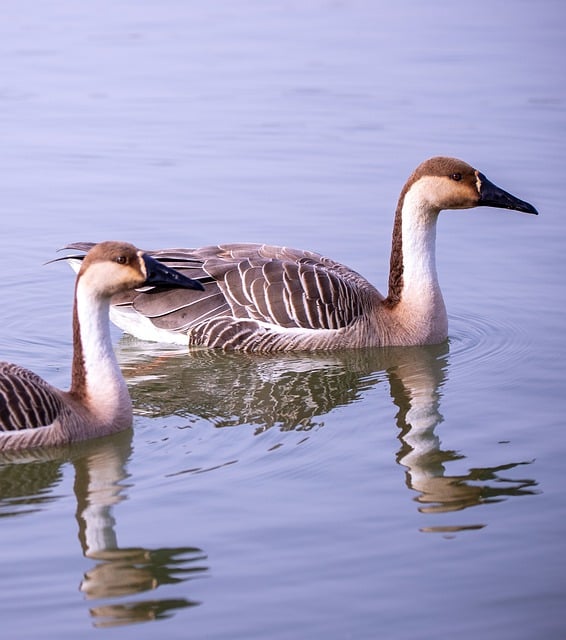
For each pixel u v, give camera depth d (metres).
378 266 19.48
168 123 26.44
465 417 14.45
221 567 10.86
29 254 20.02
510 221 21.72
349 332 17.05
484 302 18.41
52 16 34.88
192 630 9.89
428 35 33.91
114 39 32.50
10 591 10.45
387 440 13.77
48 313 18.00
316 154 24.56
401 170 23.55
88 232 20.78
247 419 14.35
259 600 10.32
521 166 23.52
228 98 28.05
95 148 24.97
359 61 31.06
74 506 12.03
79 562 10.91
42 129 25.97
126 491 12.37
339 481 12.65
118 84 28.81
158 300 17.08
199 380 15.84
